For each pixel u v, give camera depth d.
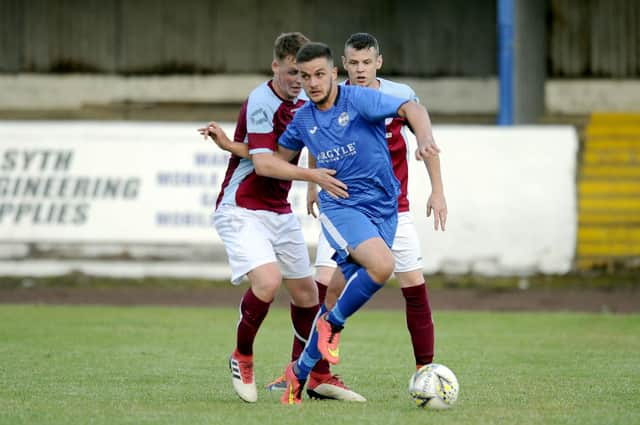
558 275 55.50
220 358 29.89
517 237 55.09
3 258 56.25
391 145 23.41
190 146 55.94
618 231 60.16
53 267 56.19
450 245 55.03
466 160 55.16
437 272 55.09
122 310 46.31
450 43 87.12
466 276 55.09
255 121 21.81
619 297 52.09
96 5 88.81
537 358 30.45
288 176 20.92
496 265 55.12
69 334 36.41
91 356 30.17
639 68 85.44
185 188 55.78
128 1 88.81
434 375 20.64
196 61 89.06
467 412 20.27
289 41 21.56
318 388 22.31
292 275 23.31
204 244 55.94
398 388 24.25
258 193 22.41
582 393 23.20
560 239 55.22
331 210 21.16
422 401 20.64
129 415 19.67
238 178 22.59
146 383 24.66
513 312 46.62
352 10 87.75
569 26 85.75
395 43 87.56
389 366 28.47
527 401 21.91
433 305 49.03
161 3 88.69
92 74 89.12
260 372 27.39
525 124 75.38
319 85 20.16
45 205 56.22
